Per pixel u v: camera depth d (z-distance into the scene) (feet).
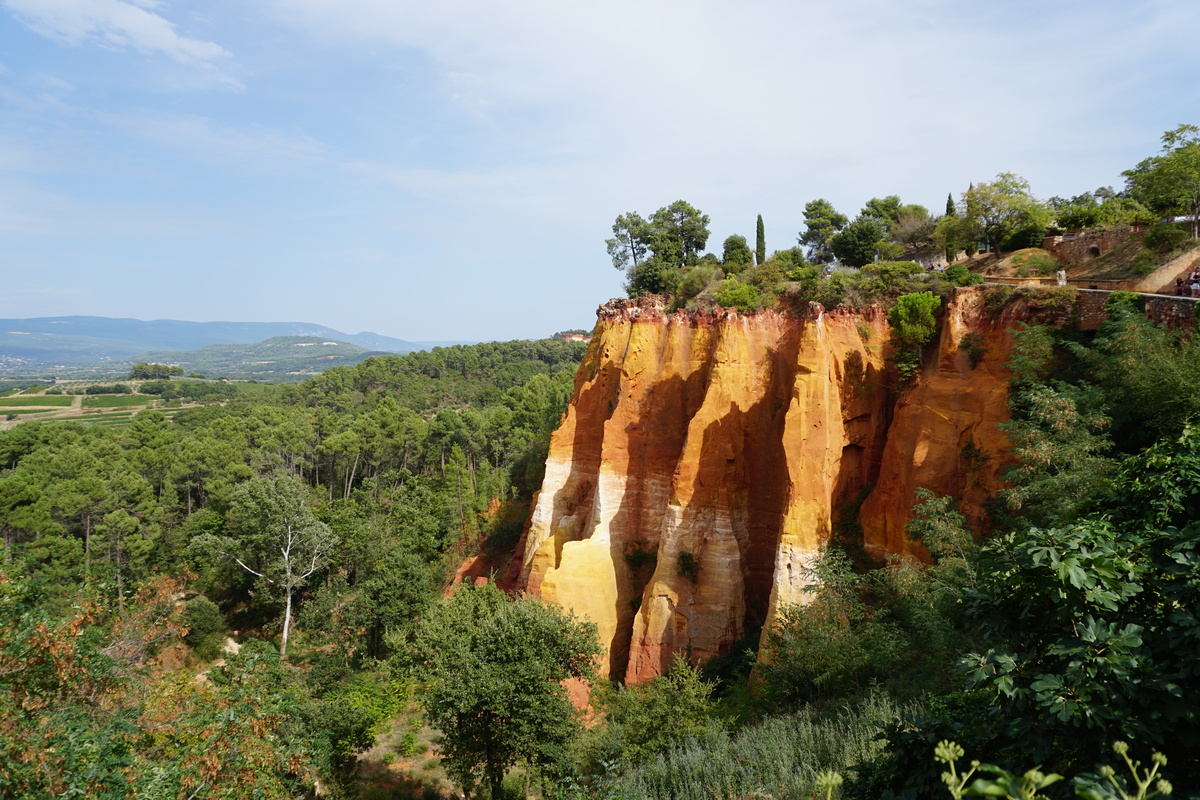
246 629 208.64
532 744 84.02
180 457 253.44
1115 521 36.22
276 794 64.03
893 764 31.76
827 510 106.32
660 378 139.95
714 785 60.95
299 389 494.59
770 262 164.04
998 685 27.09
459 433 294.05
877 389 116.78
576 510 159.33
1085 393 79.15
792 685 84.89
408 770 121.49
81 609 62.85
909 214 214.90
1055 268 130.82
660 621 117.39
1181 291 92.99
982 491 93.50
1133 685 24.40
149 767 53.62
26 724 49.21
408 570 156.56
